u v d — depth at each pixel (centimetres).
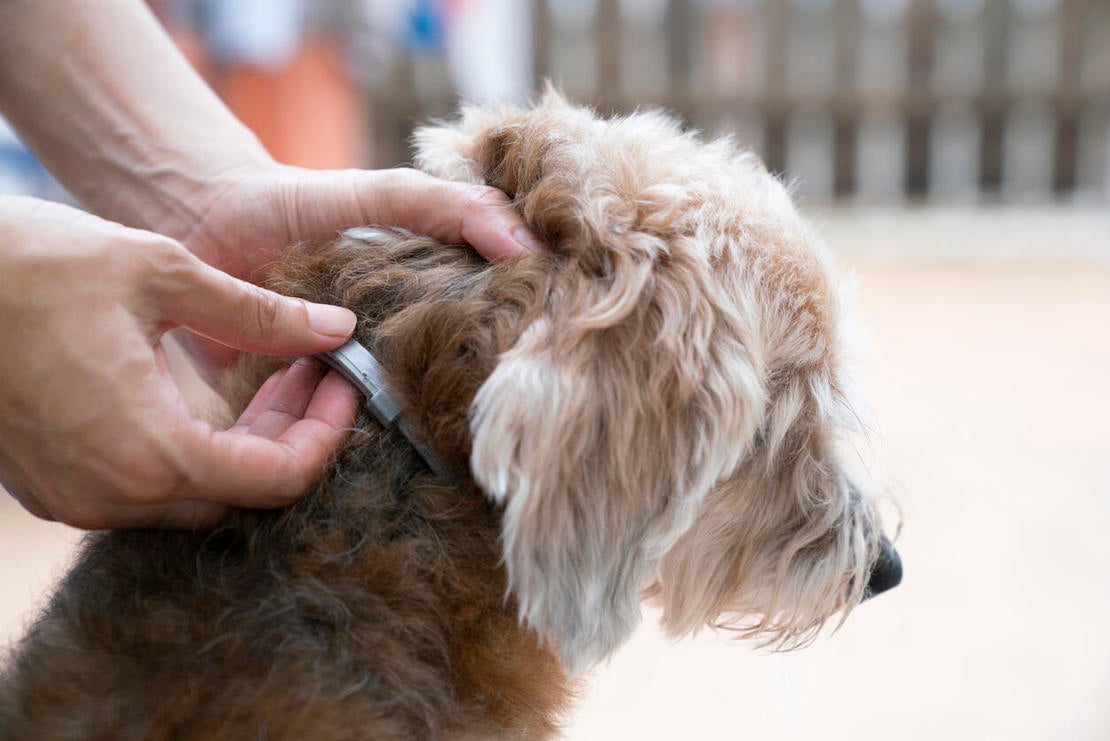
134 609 61
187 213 72
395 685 61
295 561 62
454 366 63
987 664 97
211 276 62
